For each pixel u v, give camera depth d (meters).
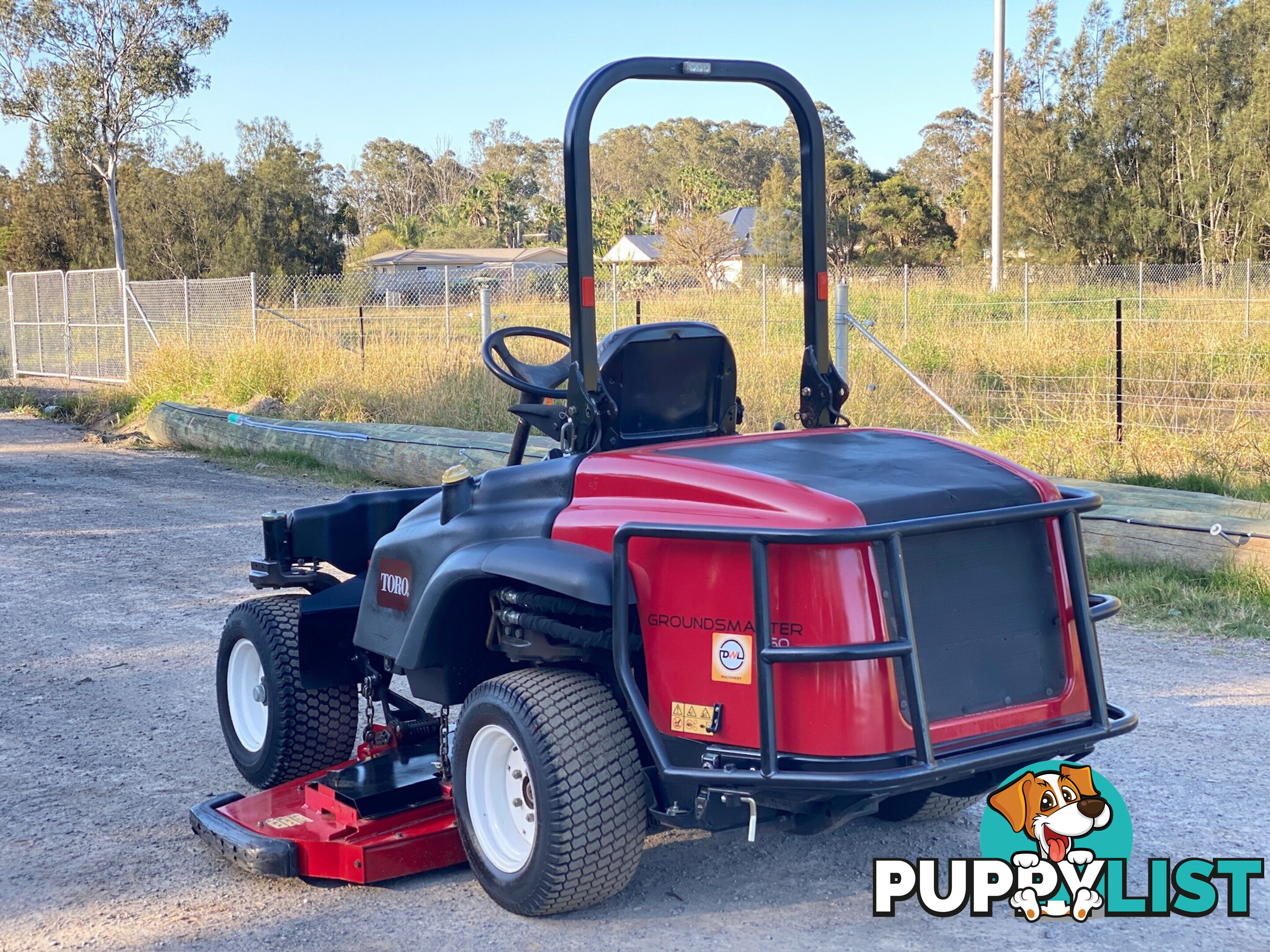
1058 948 3.36
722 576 3.16
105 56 43.31
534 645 3.60
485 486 3.82
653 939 3.45
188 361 20.00
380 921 3.62
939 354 15.88
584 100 3.55
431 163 139.12
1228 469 9.51
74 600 7.95
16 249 51.72
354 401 16.16
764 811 3.39
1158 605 6.94
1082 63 45.97
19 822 4.48
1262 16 42.50
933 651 3.15
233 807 4.24
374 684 4.53
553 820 3.33
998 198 30.84
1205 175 42.47
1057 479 9.15
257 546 9.60
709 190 91.19
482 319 15.24
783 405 12.66
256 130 55.06
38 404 22.30
